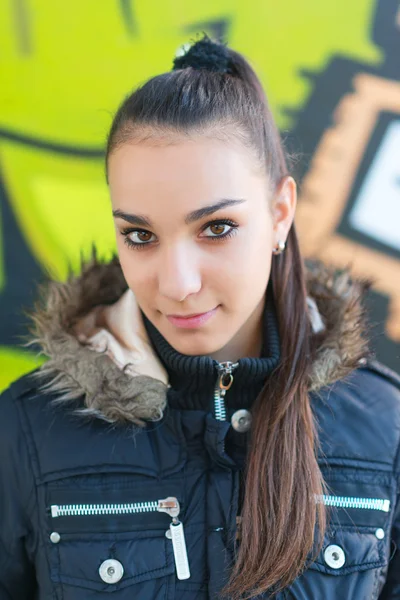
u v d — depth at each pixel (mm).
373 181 1748
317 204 1749
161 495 886
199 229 791
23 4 1717
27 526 921
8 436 938
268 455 872
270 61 1733
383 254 1751
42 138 1757
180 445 909
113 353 939
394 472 921
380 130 1737
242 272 814
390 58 1726
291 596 854
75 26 1728
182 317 828
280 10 1721
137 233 819
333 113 1740
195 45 963
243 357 967
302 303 966
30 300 1762
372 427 942
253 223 818
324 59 1732
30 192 1769
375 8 1716
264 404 903
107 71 1736
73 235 1772
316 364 945
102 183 1764
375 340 1105
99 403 906
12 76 1737
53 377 953
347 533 885
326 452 916
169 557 863
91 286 1024
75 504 886
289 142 1729
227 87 863
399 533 933
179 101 802
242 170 805
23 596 971
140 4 1719
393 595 939
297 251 979
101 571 853
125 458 901
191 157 774
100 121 1746
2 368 1759
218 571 852
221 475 890
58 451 913
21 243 1771
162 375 931
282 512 849
